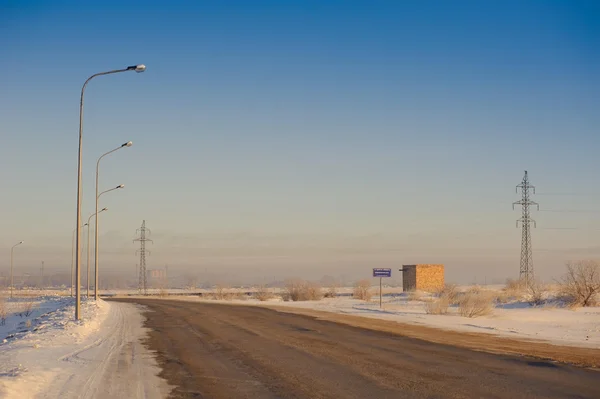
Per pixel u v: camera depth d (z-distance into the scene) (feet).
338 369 51.34
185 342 74.33
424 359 57.47
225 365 53.98
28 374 45.44
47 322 107.45
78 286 102.68
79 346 68.95
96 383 44.16
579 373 48.32
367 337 79.97
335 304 188.24
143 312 146.20
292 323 106.73
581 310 136.26
